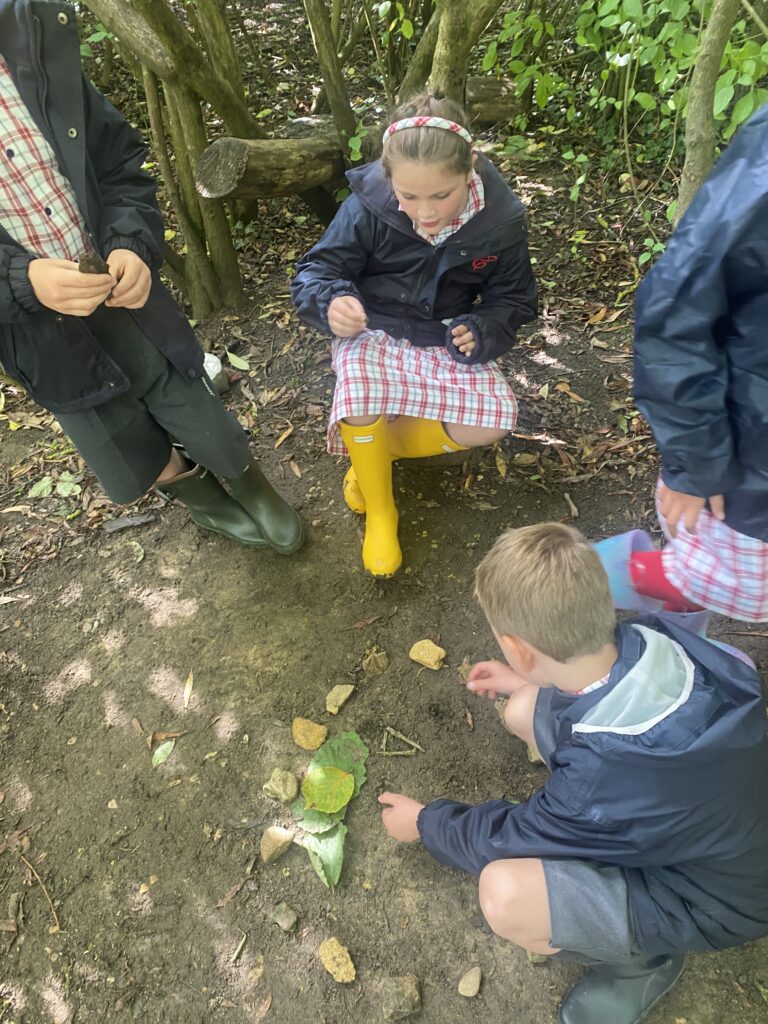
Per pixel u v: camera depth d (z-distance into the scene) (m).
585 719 1.29
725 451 1.33
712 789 1.23
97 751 1.91
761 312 1.21
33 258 1.50
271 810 1.78
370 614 2.14
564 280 3.18
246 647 2.09
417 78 3.13
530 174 3.81
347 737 1.88
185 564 2.31
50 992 1.56
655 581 1.79
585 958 1.38
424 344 2.20
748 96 2.15
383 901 1.63
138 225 1.63
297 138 3.12
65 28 1.46
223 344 3.11
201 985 1.55
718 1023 1.44
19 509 2.52
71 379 1.68
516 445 2.55
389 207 1.96
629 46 2.76
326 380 2.89
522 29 3.37
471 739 1.87
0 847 1.76
